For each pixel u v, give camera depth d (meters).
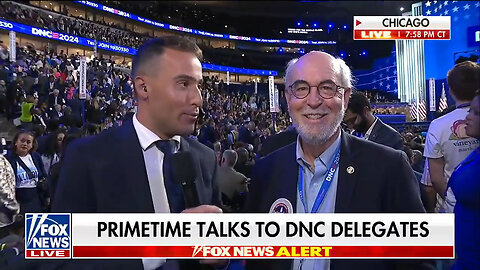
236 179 2.98
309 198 1.26
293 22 28.77
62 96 10.84
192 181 1.15
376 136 2.34
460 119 1.86
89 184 1.14
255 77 32.28
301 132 1.22
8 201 2.25
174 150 1.22
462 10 16.00
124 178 1.13
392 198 1.19
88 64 17.62
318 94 1.19
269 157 1.40
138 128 1.18
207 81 21.95
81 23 25.55
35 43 21.23
